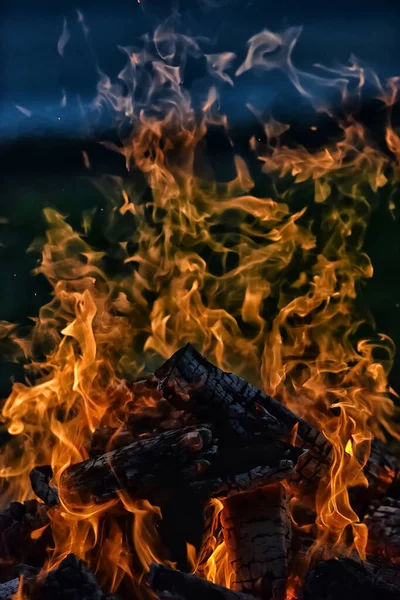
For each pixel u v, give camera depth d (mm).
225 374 2873
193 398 2801
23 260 8781
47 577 2428
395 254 8422
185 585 2375
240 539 2693
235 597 2391
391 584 2553
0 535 2857
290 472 2654
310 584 2445
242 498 2734
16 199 11422
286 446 2725
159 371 2902
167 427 2924
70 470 2773
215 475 2660
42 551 2859
